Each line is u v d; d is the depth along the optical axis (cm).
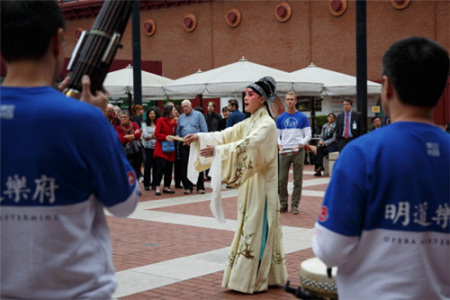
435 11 2539
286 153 988
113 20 208
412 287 197
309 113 2286
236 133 540
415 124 206
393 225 198
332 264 203
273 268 539
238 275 524
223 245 734
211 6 3192
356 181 198
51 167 189
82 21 3538
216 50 3188
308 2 2881
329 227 200
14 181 190
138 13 1449
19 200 190
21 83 198
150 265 630
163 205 1120
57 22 201
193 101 3061
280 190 1011
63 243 191
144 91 1944
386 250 198
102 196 199
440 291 202
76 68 207
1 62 215
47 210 189
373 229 200
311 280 243
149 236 800
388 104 216
